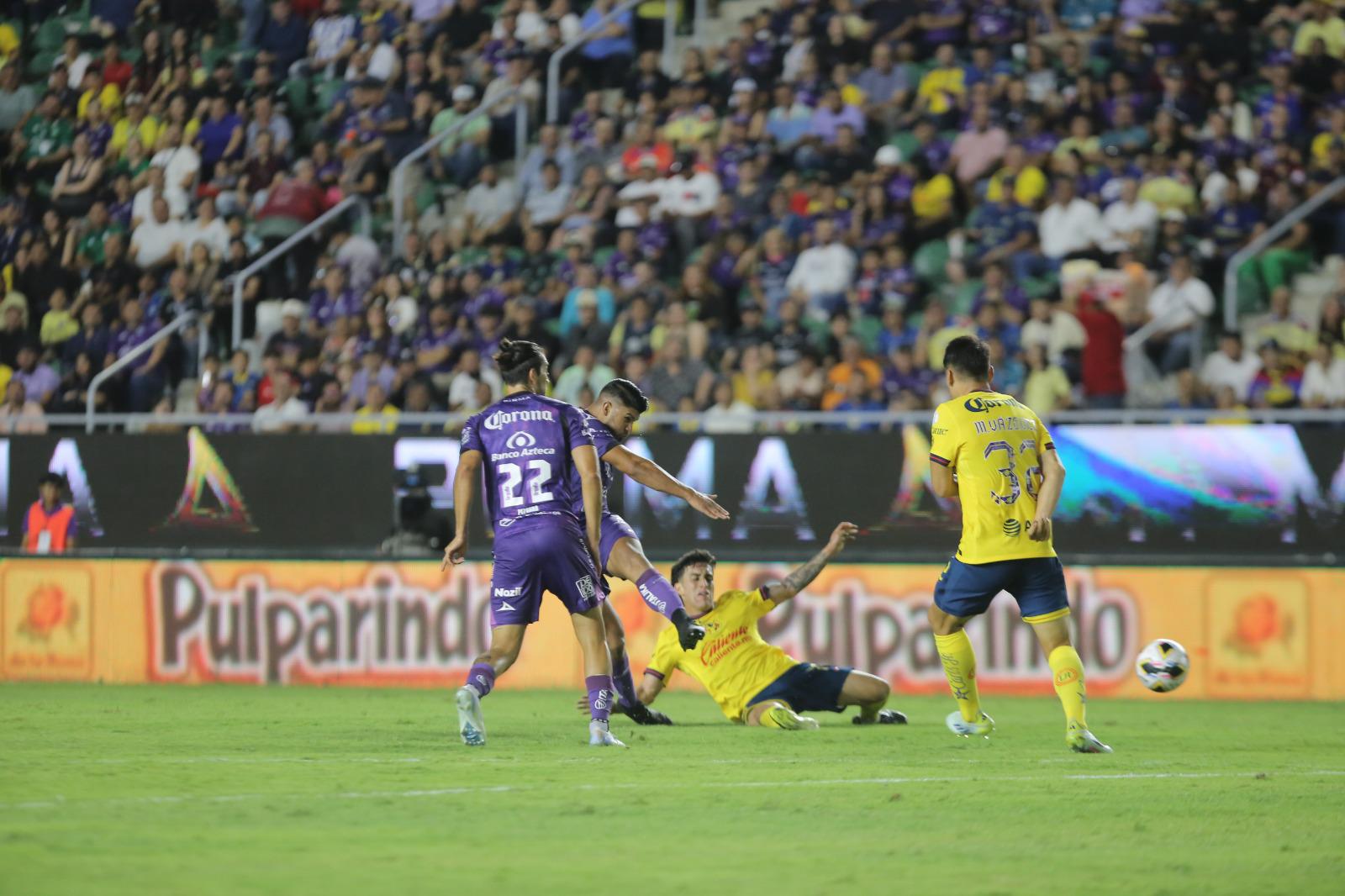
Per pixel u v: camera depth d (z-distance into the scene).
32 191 76.19
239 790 22.89
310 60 76.75
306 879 16.02
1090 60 66.62
